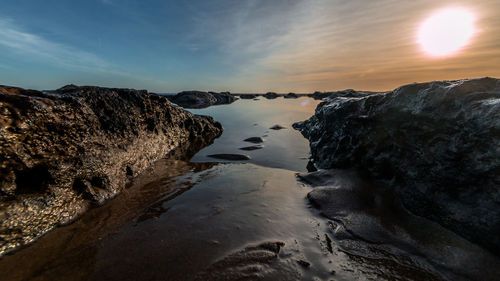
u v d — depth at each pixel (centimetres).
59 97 440
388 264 304
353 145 616
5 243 312
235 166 741
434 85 442
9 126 346
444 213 370
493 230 305
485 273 279
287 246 335
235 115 2147
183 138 1050
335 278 278
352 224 393
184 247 329
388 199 464
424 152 427
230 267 288
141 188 550
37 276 279
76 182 441
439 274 285
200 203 471
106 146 536
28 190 365
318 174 615
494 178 311
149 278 273
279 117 2020
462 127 365
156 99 880
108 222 399
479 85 372
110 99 636
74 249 327
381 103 554
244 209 445
